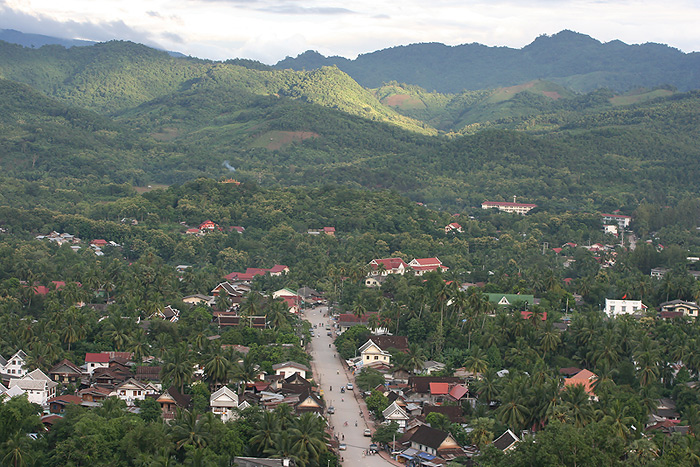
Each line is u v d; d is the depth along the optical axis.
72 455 189.38
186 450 196.25
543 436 193.12
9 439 188.88
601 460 187.00
